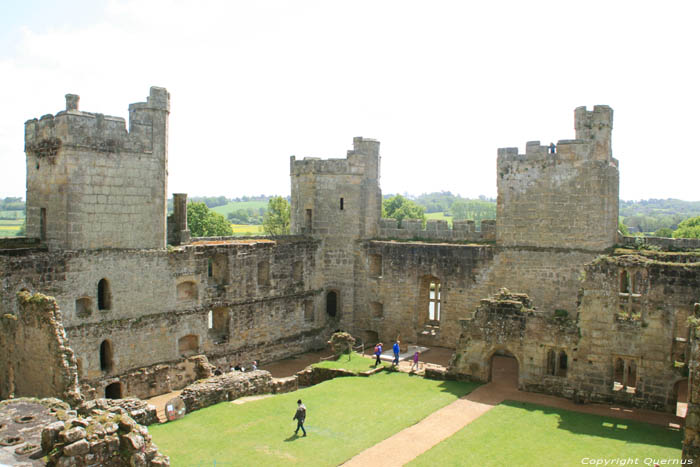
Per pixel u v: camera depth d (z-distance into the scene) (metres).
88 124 39.31
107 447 19.92
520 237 49.56
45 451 19.27
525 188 49.19
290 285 52.91
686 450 26.05
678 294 35.22
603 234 46.59
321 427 32.50
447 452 29.00
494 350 40.69
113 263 40.53
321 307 56.19
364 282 56.22
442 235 54.62
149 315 42.53
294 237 54.84
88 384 38.94
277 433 31.62
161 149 43.47
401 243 54.41
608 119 46.59
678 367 35.19
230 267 47.62
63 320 37.84
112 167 40.62
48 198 39.75
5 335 35.94
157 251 42.97
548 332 38.69
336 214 56.06
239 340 48.66
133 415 32.47
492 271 50.59
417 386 40.44
